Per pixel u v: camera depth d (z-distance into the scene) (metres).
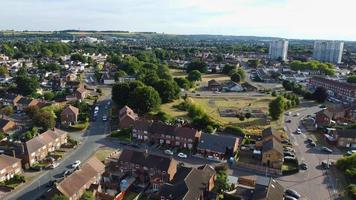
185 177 89.06
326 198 92.62
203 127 143.00
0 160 97.19
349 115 171.88
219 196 92.44
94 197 85.69
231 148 119.62
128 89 180.12
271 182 88.38
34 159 109.62
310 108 192.62
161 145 129.62
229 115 168.38
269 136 123.50
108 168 106.56
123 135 137.62
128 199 90.12
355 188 93.06
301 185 99.94
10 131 136.88
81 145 127.94
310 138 141.12
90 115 167.50
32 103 172.75
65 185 85.12
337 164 112.00
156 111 170.00
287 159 116.44
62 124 149.25
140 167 101.81
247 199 88.25
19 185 95.62
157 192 91.25
